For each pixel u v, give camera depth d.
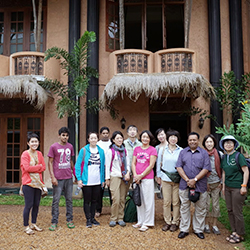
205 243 3.93
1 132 8.88
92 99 8.09
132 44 10.03
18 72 8.04
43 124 8.73
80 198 6.96
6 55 9.12
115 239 4.01
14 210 5.74
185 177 4.10
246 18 8.81
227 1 8.75
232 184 4.05
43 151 8.66
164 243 3.90
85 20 8.62
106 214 5.40
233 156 4.08
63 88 7.54
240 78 8.25
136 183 4.45
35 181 4.23
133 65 7.87
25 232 4.27
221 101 7.89
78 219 5.01
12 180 8.79
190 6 7.80
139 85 6.88
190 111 8.23
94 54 8.21
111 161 4.60
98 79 8.41
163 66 7.91
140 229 4.36
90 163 4.52
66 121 8.48
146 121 8.41
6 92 7.10
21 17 9.21
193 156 4.15
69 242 3.89
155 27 10.13
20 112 8.81
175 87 6.82
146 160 4.48
